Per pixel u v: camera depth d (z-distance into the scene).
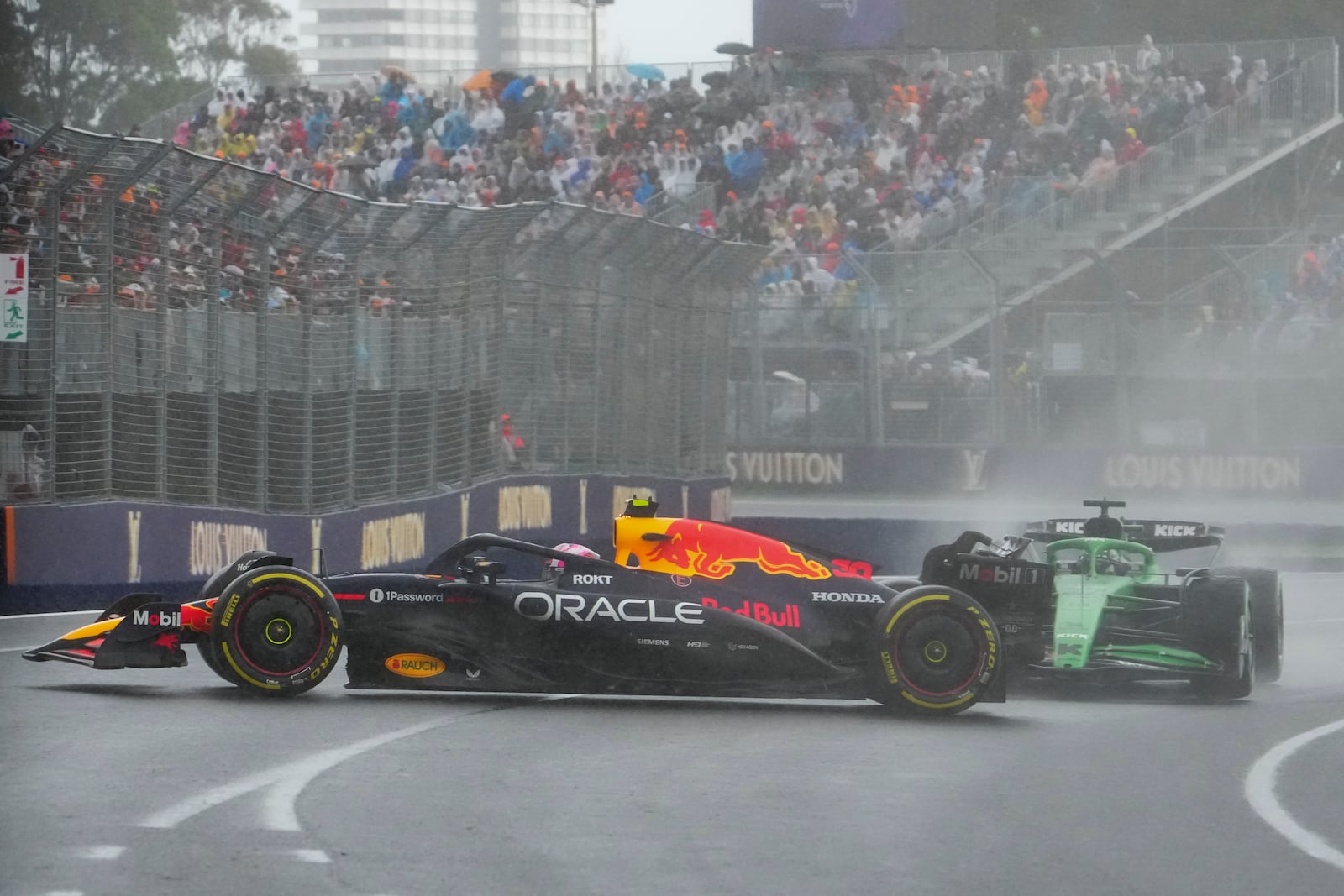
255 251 54.25
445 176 130.00
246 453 54.56
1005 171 124.00
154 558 50.81
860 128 127.56
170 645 33.41
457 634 33.38
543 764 26.97
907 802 24.92
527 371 70.06
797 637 34.03
